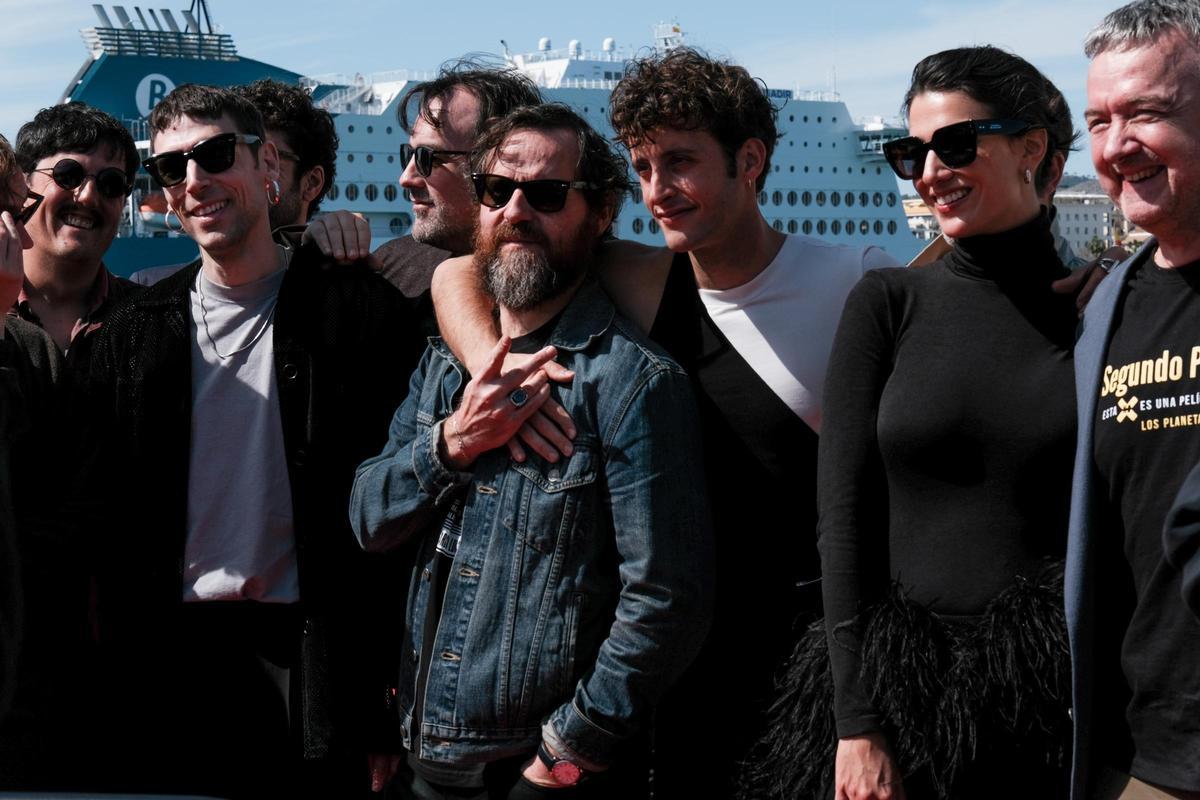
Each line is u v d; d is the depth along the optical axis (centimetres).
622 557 270
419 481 286
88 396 347
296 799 352
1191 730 224
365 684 343
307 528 341
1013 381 250
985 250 258
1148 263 241
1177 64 225
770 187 3356
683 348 304
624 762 280
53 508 337
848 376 264
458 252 392
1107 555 238
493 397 269
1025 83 258
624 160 298
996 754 241
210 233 339
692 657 271
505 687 270
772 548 297
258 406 344
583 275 291
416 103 401
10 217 294
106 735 359
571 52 3481
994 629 241
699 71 282
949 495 253
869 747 247
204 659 346
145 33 2752
